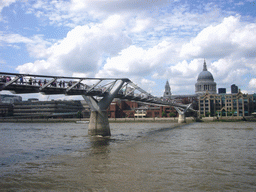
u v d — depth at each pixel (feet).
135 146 144.56
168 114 611.88
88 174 82.89
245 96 627.05
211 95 652.48
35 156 116.88
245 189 67.77
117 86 200.54
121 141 169.37
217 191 66.28
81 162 101.24
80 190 67.62
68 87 144.87
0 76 105.19
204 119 543.80
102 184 72.33
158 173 83.25
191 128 316.81
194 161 101.71
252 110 622.54
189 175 80.84
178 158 107.96
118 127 355.56
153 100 301.43
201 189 67.67
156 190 66.95
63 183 73.77
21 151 132.98
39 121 602.44
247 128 309.01
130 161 102.12
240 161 101.65
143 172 84.74
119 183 73.00
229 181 74.54
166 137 197.47
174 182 73.56
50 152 127.95
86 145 151.02
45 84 123.95
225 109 633.20
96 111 196.75
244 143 157.28
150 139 182.19
